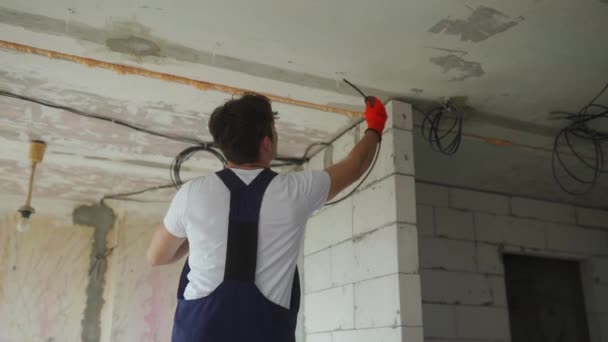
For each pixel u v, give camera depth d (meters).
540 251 4.55
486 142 3.48
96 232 4.67
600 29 2.30
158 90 2.86
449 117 3.13
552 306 4.56
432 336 3.93
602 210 4.98
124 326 4.50
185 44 2.44
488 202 4.50
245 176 1.28
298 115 3.11
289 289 1.23
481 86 2.80
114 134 3.46
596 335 4.54
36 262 4.50
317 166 3.63
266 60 2.56
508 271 4.52
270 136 1.36
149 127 3.35
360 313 2.88
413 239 2.71
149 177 4.25
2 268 4.42
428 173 4.09
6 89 2.87
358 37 2.37
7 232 4.52
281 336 1.17
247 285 1.17
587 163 3.68
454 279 4.15
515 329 4.35
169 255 1.38
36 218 4.60
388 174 2.84
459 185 4.38
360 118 3.15
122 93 2.90
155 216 4.80
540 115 3.14
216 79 2.73
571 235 4.74
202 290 1.18
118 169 4.05
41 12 2.21
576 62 2.56
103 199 4.74
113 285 4.57
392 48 2.45
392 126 2.88
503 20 2.23
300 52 2.49
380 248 2.80
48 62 2.59
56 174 4.16
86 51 2.49
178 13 2.21
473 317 4.11
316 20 2.24
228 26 2.29
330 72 2.66
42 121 3.27
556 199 4.74
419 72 2.66
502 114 3.13
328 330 3.17
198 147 3.58
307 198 1.28
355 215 3.08
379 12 2.19
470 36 2.35
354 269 3.00
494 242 4.39
